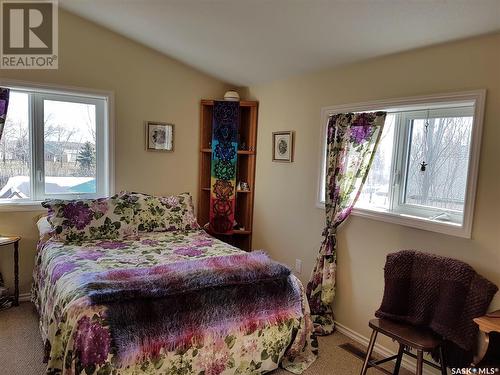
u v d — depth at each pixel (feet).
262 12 7.73
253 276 7.02
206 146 12.96
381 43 7.70
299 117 10.74
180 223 10.95
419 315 6.68
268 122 12.04
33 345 7.97
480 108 6.55
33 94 10.23
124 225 9.91
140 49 11.41
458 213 7.39
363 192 9.27
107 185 11.40
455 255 7.00
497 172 6.38
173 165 12.44
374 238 8.54
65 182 10.92
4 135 9.96
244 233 12.85
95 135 11.25
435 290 6.60
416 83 7.63
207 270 6.95
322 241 9.66
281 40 8.80
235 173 12.46
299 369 7.53
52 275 7.28
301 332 7.56
